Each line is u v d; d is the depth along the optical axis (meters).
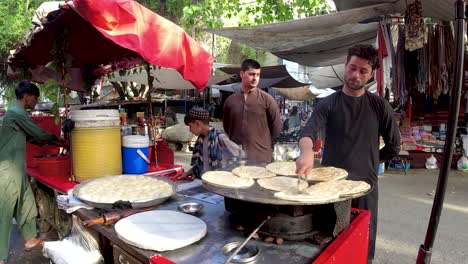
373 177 2.00
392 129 2.01
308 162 1.41
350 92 1.99
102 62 3.73
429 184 6.45
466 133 7.76
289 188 1.39
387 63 4.20
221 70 8.99
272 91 13.30
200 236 1.25
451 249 3.44
